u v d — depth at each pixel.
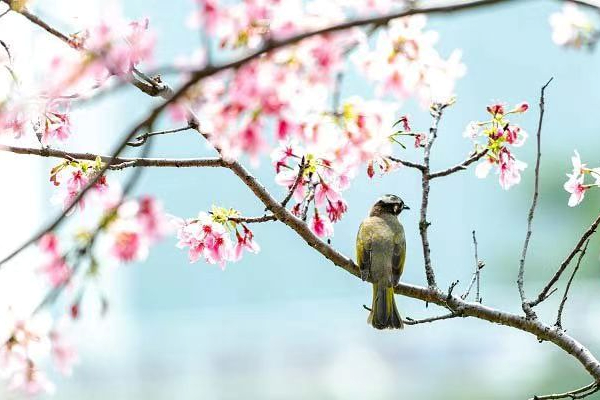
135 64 6.81
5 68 7.20
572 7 8.06
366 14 6.73
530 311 9.44
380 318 11.44
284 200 9.63
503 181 9.60
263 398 43.19
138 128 5.60
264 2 6.48
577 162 9.51
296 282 56.09
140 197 6.70
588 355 9.27
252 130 6.49
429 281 9.89
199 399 44.53
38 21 7.23
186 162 9.52
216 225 9.70
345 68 6.59
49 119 9.10
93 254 6.29
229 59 5.83
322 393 42.56
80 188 9.20
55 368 7.21
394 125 9.61
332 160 9.16
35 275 6.60
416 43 7.20
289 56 6.52
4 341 7.11
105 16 6.59
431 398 40.34
